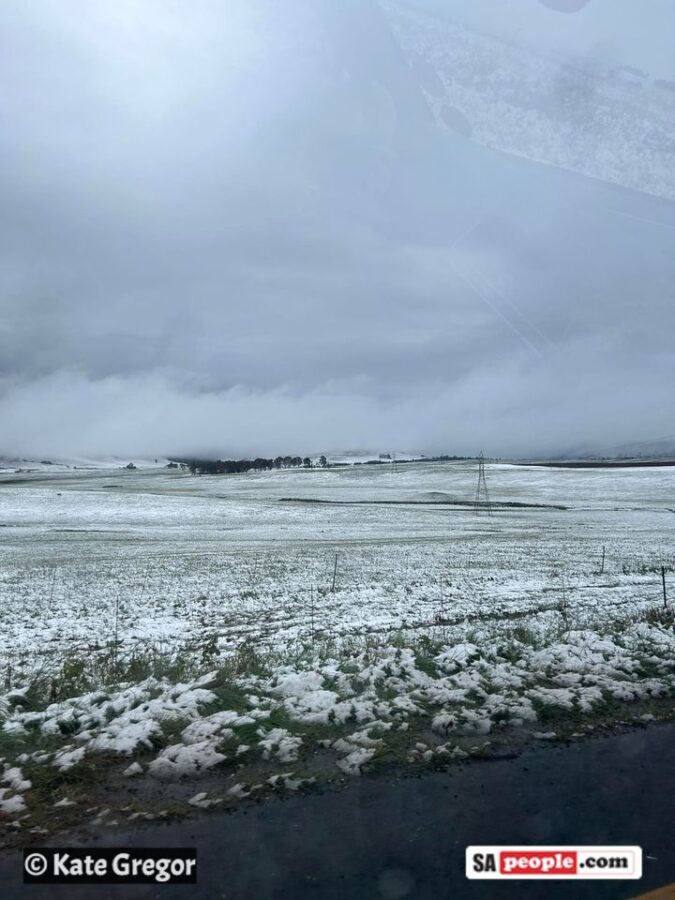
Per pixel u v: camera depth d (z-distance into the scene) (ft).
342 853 12.67
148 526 217.77
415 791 15.19
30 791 15.38
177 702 20.98
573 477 397.60
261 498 333.42
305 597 70.74
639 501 291.79
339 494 356.38
